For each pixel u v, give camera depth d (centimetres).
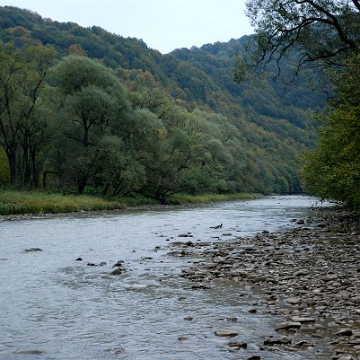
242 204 6094
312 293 877
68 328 687
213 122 10156
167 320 728
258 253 1445
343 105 2083
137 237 1925
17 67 4781
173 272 1141
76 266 1228
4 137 5034
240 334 651
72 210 3950
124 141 5322
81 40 16338
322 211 3997
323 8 2566
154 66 17750
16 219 2984
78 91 4891
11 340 634
